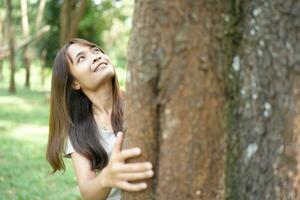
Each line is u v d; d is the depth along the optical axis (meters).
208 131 1.94
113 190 2.44
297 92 1.89
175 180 1.94
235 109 1.98
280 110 1.91
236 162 1.99
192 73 1.91
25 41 25.47
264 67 1.93
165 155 1.95
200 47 1.91
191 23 1.91
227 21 1.95
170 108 1.94
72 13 18.91
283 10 1.90
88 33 27.09
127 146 2.03
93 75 2.60
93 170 2.54
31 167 8.48
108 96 2.68
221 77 1.94
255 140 1.95
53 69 2.70
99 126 2.64
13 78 25.72
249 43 1.96
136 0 2.03
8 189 7.07
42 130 13.19
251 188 1.96
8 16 24.09
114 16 27.36
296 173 1.90
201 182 1.94
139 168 1.93
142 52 1.97
